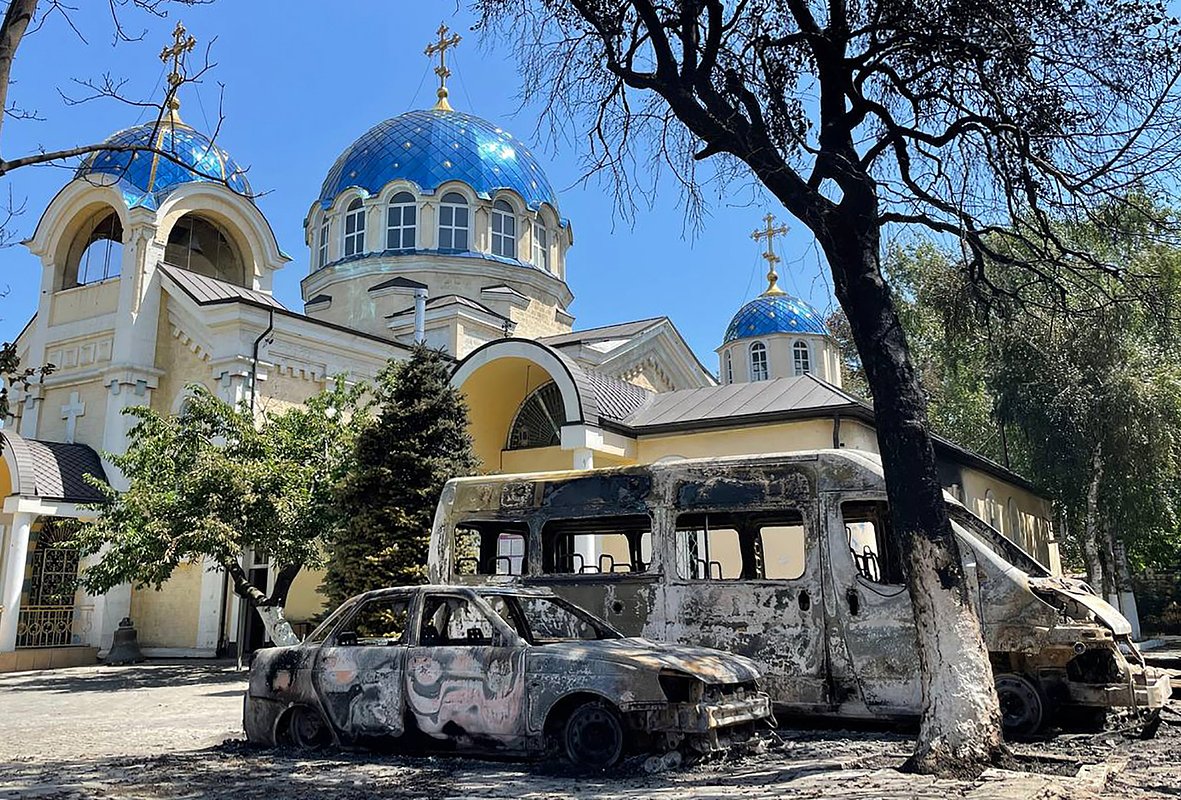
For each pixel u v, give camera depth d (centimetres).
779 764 797
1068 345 1164
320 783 749
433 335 3041
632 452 1927
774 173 902
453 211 3453
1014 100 888
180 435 1972
